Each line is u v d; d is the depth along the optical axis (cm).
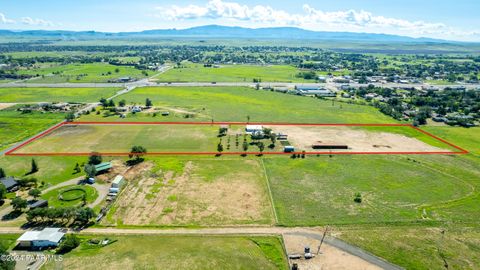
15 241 5728
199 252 5384
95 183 7869
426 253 5556
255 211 6769
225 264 5131
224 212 6725
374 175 8494
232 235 5966
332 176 8406
